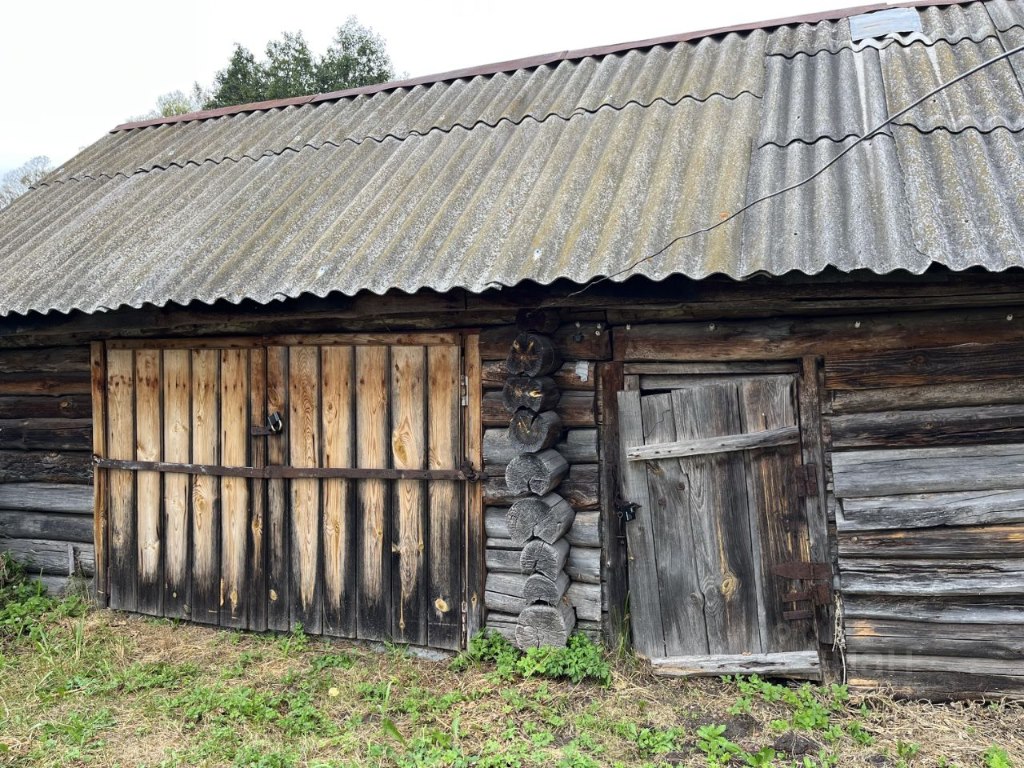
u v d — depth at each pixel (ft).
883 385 12.52
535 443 13.39
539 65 21.33
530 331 13.74
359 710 13.07
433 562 15.07
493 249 13.28
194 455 16.72
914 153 12.77
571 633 14.05
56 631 16.57
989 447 12.16
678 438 13.61
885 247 10.77
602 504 14.20
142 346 17.15
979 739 11.46
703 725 12.12
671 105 16.67
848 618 12.85
